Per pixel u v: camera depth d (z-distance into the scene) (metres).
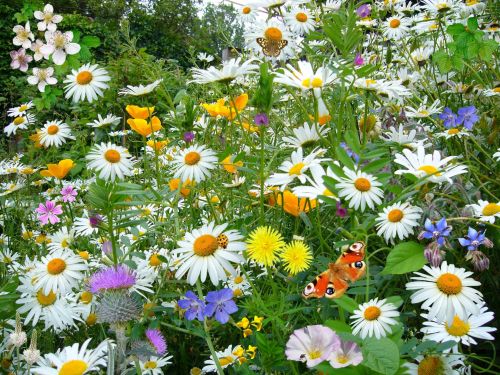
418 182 0.62
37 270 0.65
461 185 0.73
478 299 0.53
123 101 1.98
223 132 1.02
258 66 0.76
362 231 0.62
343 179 0.62
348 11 0.83
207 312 0.55
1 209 1.19
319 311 0.62
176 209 0.68
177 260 0.68
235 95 1.12
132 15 5.06
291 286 0.66
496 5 1.25
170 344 0.72
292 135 0.91
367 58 1.36
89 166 0.85
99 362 0.50
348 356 0.46
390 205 0.64
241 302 0.67
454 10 1.17
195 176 0.75
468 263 0.69
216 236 0.58
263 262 0.58
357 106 1.00
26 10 1.17
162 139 1.22
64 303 0.66
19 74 3.23
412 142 0.77
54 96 1.25
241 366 0.58
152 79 0.96
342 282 0.49
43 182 1.32
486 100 1.05
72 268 0.65
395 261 0.57
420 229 0.66
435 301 0.53
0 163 1.38
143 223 0.65
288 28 1.04
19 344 0.57
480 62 1.17
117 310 0.48
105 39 3.67
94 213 0.64
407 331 0.64
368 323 0.51
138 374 0.50
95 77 0.97
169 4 5.12
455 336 0.55
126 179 1.16
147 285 0.64
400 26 1.30
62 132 1.33
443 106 1.06
